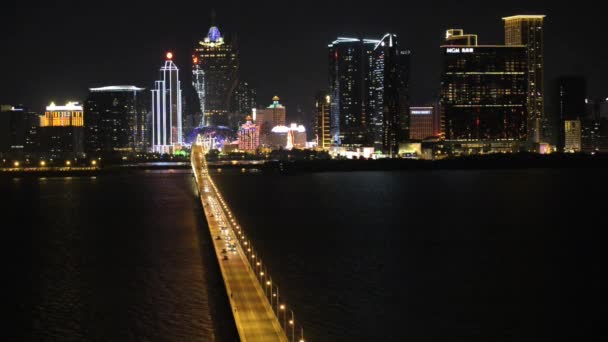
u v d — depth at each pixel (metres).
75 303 116.44
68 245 176.00
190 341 95.62
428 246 169.62
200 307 111.06
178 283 127.69
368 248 166.62
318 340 96.38
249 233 192.12
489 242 175.50
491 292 122.50
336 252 161.12
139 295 120.06
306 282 129.38
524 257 154.38
